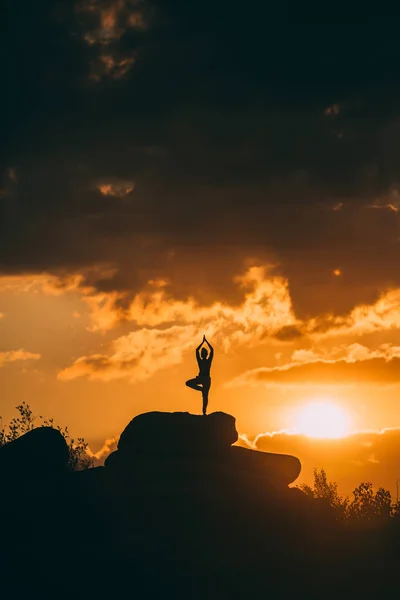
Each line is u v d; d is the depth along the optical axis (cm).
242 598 4922
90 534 5262
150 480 5494
